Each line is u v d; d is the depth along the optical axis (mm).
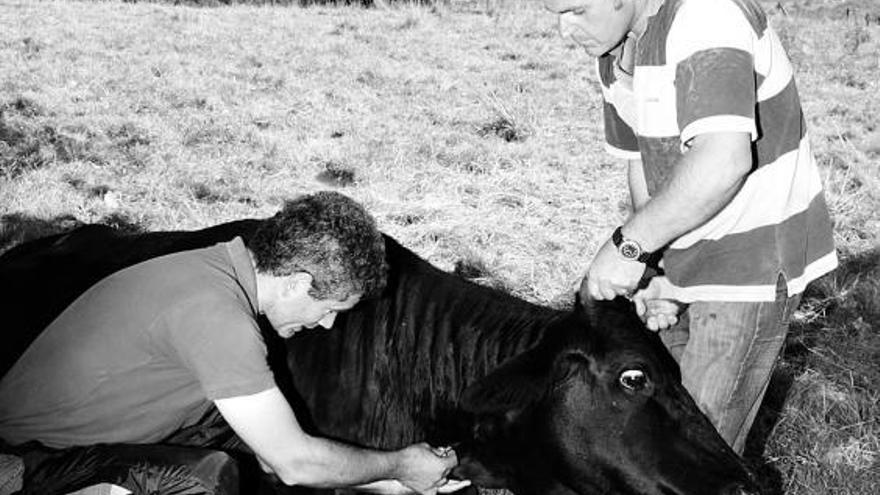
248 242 3740
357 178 8062
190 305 3203
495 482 3586
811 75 12734
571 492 3430
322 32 14047
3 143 8102
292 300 3273
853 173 8797
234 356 3160
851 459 4855
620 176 8477
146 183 7625
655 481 3262
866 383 5422
